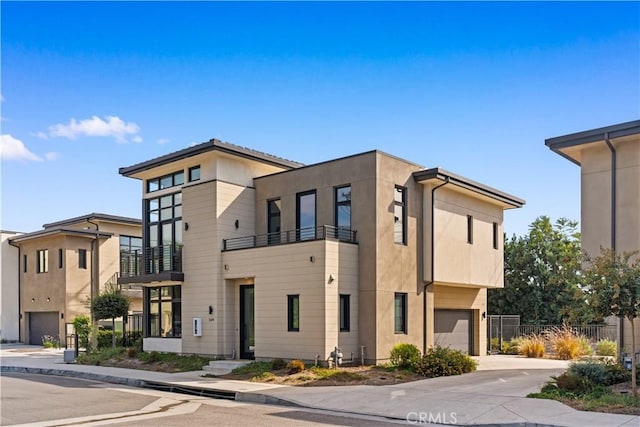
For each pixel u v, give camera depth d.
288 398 13.32
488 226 24.27
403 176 20.02
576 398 12.06
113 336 25.27
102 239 34.00
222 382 16.06
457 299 23.30
